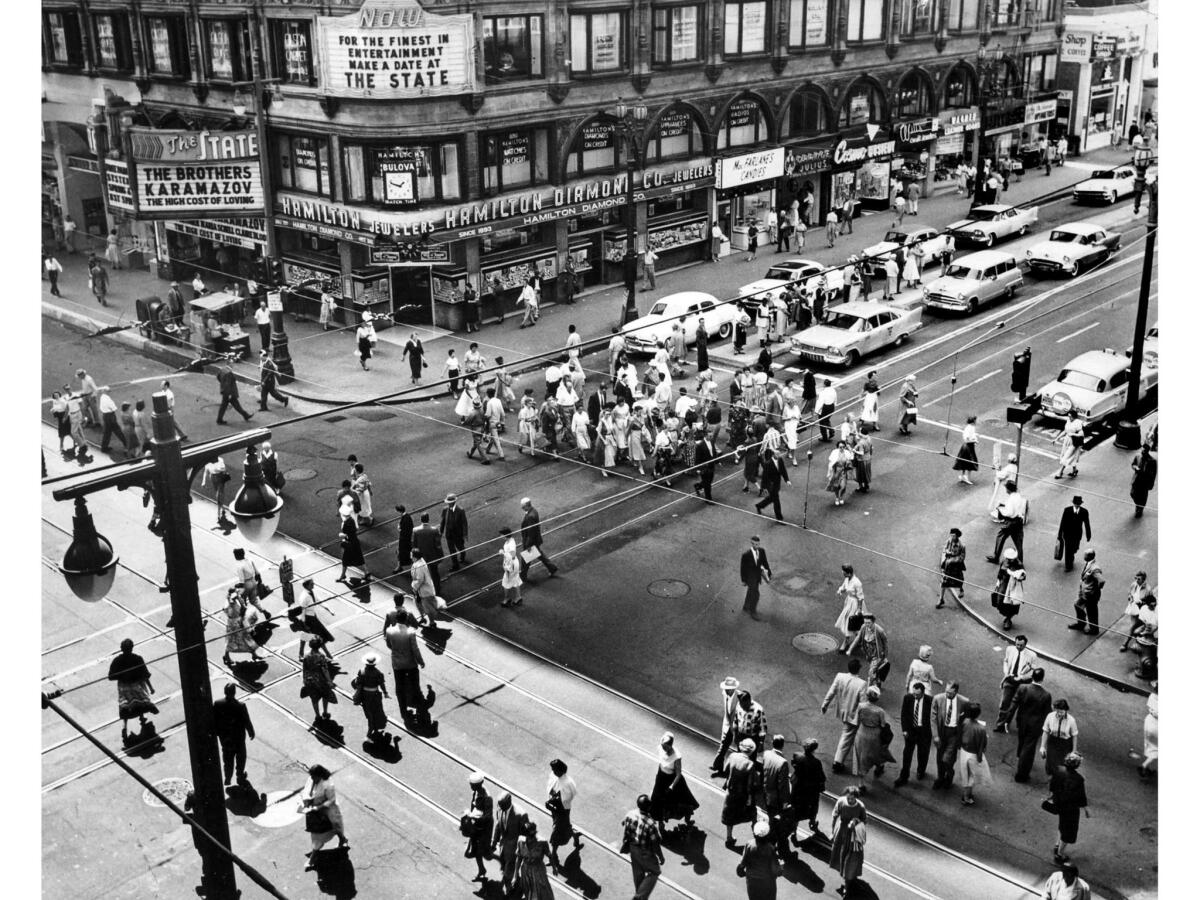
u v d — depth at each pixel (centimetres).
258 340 3841
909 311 3647
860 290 4097
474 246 3800
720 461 2917
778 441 2691
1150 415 3019
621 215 4334
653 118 4216
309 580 1953
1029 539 2419
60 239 4662
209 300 3706
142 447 2906
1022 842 1555
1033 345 3572
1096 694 1898
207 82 4041
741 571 2208
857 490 2703
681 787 1576
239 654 2034
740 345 3616
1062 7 5812
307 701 1903
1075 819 1484
